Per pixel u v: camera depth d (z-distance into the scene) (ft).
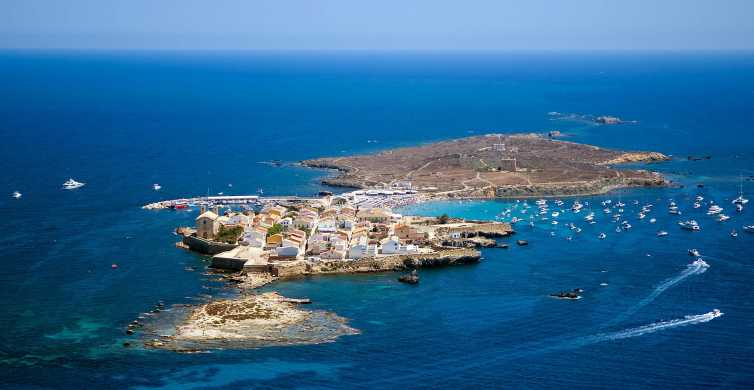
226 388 640.17
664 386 645.92
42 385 640.99
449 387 645.51
